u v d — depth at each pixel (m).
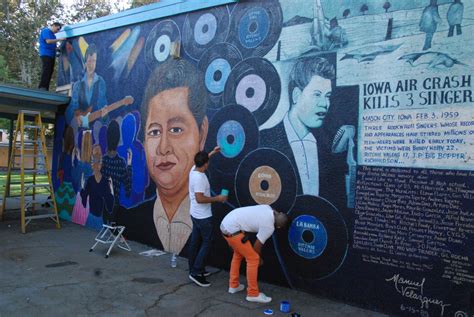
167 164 6.57
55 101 8.87
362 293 4.40
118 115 7.62
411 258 4.09
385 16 4.30
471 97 3.76
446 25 3.91
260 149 5.29
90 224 8.27
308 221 4.82
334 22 4.68
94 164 8.20
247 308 4.33
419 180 4.04
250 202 5.36
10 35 24.88
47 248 6.63
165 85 6.67
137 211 7.14
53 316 3.98
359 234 4.44
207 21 6.05
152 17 6.89
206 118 5.98
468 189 3.76
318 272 4.74
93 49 8.32
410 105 4.11
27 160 10.39
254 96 5.39
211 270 5.68
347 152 4.54
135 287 4.89
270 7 5.27
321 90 4.76
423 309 4.01
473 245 3.74
